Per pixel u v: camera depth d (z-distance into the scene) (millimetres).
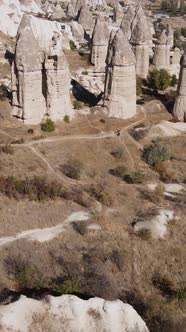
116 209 44531
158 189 50094
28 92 58094
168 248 39188
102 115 65750
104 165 55156
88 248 37562
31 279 31844
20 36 56719
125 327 27484
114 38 62781
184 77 67562
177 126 65875
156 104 72500
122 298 32344
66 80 60750
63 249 36875
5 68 80312
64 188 46719
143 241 39625
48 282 32281
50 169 51312
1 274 32562
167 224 42594
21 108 59562
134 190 49375
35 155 53312
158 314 31219
